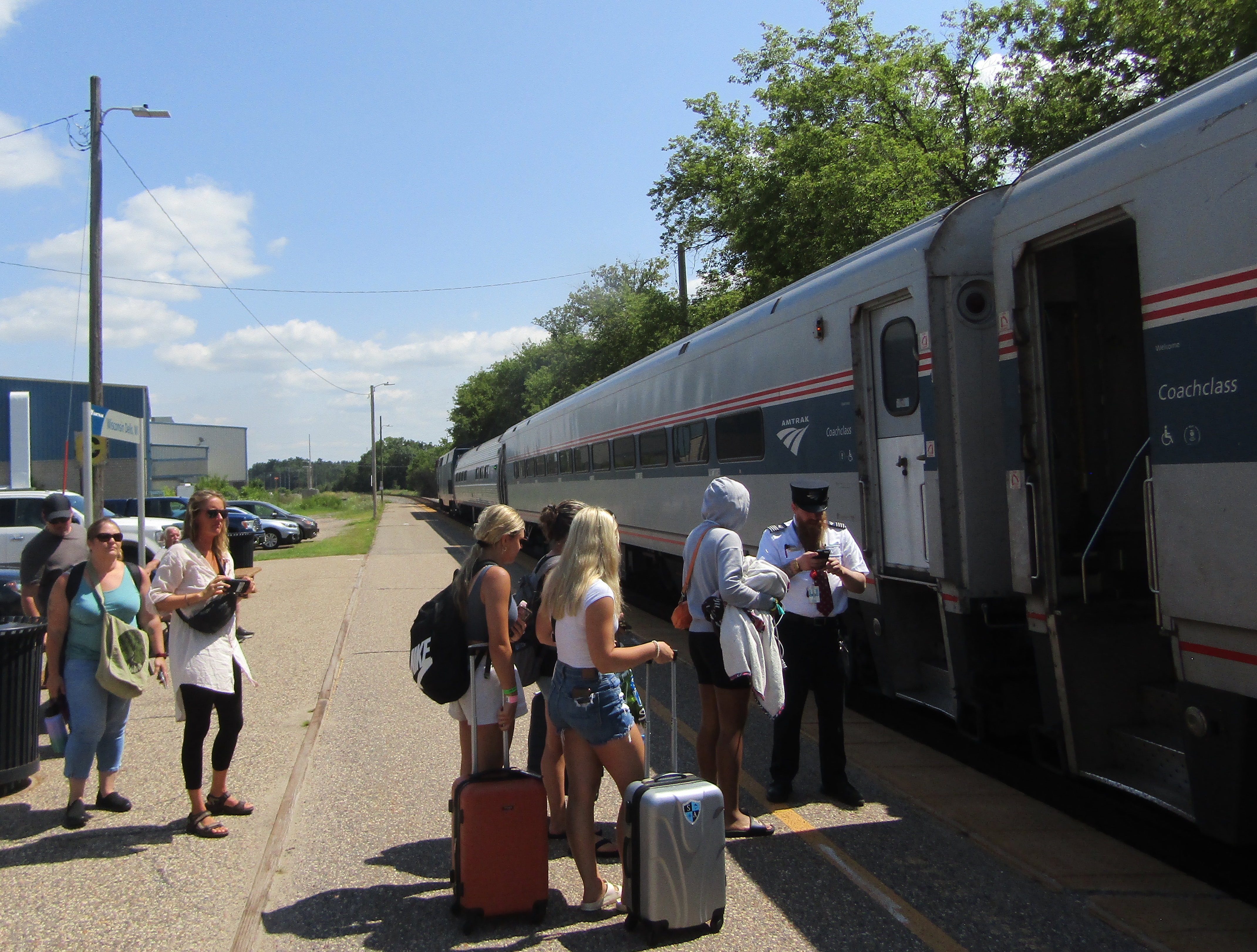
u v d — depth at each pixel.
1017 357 4.87
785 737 4.99
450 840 4.62
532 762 4.99
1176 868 4.11
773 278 19.47
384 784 5.51
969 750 6.01
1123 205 4.11
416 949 3.52
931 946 3.45
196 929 3.70
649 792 3.54
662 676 8.30
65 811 5.10
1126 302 5.12
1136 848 4.36
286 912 3.84
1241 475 3.48
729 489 4.48
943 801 5.00
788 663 4.96
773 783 5.04
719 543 4.31
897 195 16.73
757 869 4.16
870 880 4.03
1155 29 17.02
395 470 150.12
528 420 23.06
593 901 3.79
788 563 4.91
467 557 4.14
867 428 6.60
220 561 4.95
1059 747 4.82
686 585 4.57
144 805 5.18
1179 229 3.80
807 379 7.43
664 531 11.73
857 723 6.78
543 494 20.17
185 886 4.11
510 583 4.04
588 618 3.64
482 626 4.06
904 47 20.28
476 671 4.05
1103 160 4.25
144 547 8.96
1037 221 4.68
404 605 13.65
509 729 3.93
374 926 3.71
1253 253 3.45
